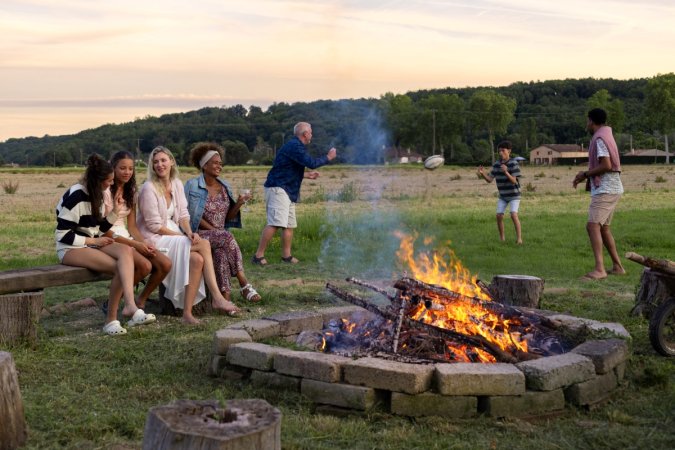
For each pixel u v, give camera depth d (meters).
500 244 14.20
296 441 4.20
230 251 8.34
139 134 147.50
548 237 15.16
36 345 6.34
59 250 7.29
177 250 7.59
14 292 6.68
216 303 7.82
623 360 5.45
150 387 5.27
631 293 9.16
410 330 5.64
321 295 8.93
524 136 163.25
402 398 4.66
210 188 8.80
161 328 7.20
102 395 5.12
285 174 11.48
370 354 5.33
